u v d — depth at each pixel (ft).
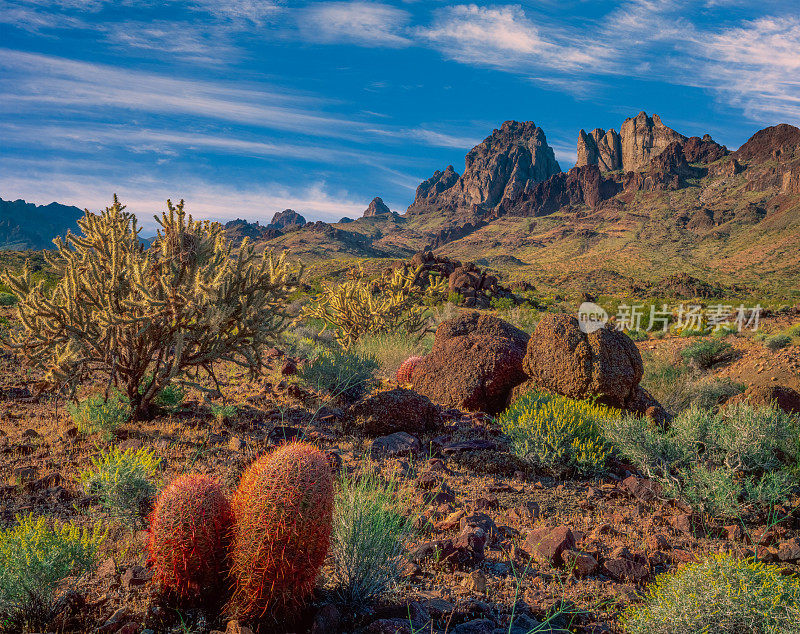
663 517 16.01
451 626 9.63
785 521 15.89
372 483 14.35
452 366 29.84
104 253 22.88
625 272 594.24
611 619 10.44
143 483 13.46
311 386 30.81
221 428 21.66
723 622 8.82
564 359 26.50
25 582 9.21
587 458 18.88
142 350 23.02
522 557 12.78
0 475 16.40
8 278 20.94
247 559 8.30
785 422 20.38
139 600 9.68
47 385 23.73
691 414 21.27
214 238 24.32
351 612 9.91
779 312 84.43
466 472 19.12
